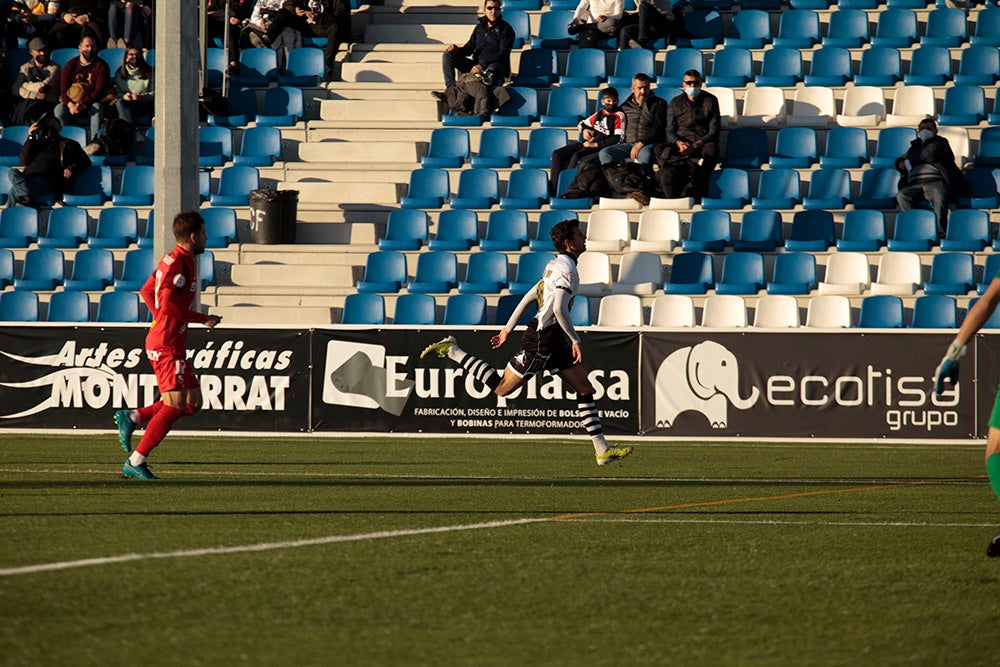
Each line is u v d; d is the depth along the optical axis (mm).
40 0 84750
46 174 69875
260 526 23125
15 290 63250
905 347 46375
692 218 64938
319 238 67625
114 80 76000
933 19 77250
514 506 26984
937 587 17812
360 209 68125
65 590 16703
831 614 15977
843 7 78875
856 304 59875
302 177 70750
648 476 34531
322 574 18172
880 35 76875
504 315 58031
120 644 13867
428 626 15008
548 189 68250
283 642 14086
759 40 77125
